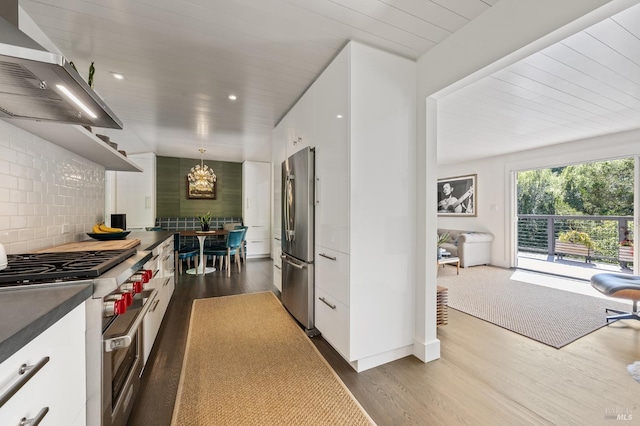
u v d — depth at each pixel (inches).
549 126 135.0
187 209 233.0
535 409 57.1
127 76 87.5
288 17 61.3
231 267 201.3
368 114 71.8
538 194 216.1
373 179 72.7
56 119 50.3
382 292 74.2
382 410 56.8
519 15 54.2
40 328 23.4
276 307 118.7
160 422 53.4
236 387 64.3
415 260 79.3
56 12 58.1
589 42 67.4
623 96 98.7
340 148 73.7
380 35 68.3
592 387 64.3
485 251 208.2
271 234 244.2
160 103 109.5
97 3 55.7
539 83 88.8
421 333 77.2
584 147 159.9
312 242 90.8
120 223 104.1
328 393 62.2
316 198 88.6
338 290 75.2
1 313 24.5
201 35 67.4
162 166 224.4
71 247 64.2
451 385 65.2
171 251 130.6
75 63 79.3
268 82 92.1
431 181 77.2
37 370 23.0
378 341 73.6
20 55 29.6
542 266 199.6
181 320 104.4
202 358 77.1
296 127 105.0
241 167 252.2
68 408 29.6
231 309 116.2
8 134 51.8
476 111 113.8
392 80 75.3
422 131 77.1
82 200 83.9
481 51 61.2
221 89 97.5
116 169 108.0
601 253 180.2
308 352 80.8
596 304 122.3
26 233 57.2
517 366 73.3
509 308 117.3
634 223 142.9
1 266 38.0
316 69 84.1
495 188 209.2
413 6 58.5
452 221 242.7
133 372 52.2
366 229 71.7
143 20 61.5
